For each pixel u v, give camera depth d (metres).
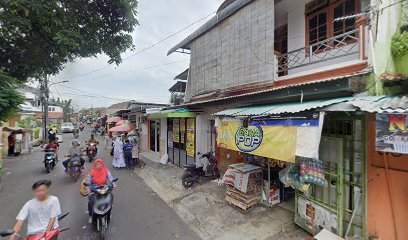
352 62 4.38
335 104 3.43
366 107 3.02
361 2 4.96
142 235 4.59
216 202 6.09
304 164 4.19
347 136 3.95
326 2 5.85
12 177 8.93
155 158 12.70
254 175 5.63
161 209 5.95
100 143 21.05
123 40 7.72
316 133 3.47
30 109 22.25
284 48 7.52
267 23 6.12
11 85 6.30
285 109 4.15
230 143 5.36
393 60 3.71
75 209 5.76
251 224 4.92
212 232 4.75
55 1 5.41
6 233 3.04
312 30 6.19
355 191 3.83
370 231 3.67
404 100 3.09
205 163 8.72
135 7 7.32
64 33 5.73
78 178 8.62
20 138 15.09
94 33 7.09
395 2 3.79
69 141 22.17
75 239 4.37
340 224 3.85
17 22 5.18
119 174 9.66
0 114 6.38
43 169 10.29
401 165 3.34
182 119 10.21
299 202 4.64
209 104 7.72
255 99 5.71
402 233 3.32
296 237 4.35
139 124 16.91
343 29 5.48
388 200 3.46
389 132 2.83
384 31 3.67
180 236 4.59
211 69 8.40
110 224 5.04
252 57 6.57
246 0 6.58
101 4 6.74
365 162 3.70
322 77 4.96
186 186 7.38
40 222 3.36
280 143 4.07
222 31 7.79
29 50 6.48
